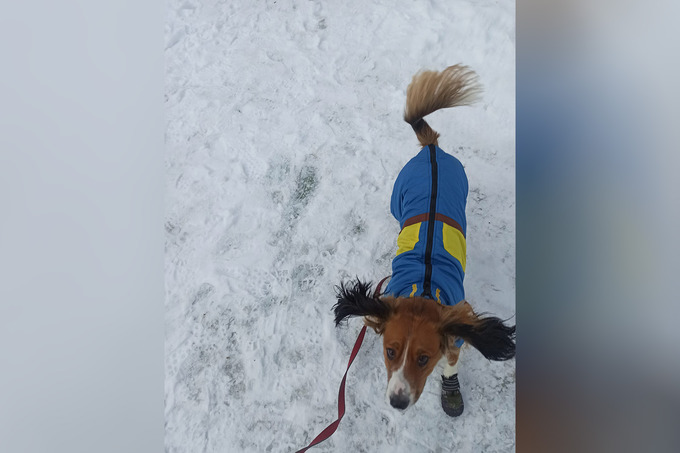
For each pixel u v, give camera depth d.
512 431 1.51
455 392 1.52
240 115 2.01
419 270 1.37
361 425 1.60
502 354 1.24
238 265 1.84
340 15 2.09
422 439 1.55
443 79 1.74
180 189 1.92
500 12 1.99
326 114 1.98
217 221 1.89
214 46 2.09
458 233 1.44
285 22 2.11
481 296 1.66
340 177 1.89
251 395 1.68
